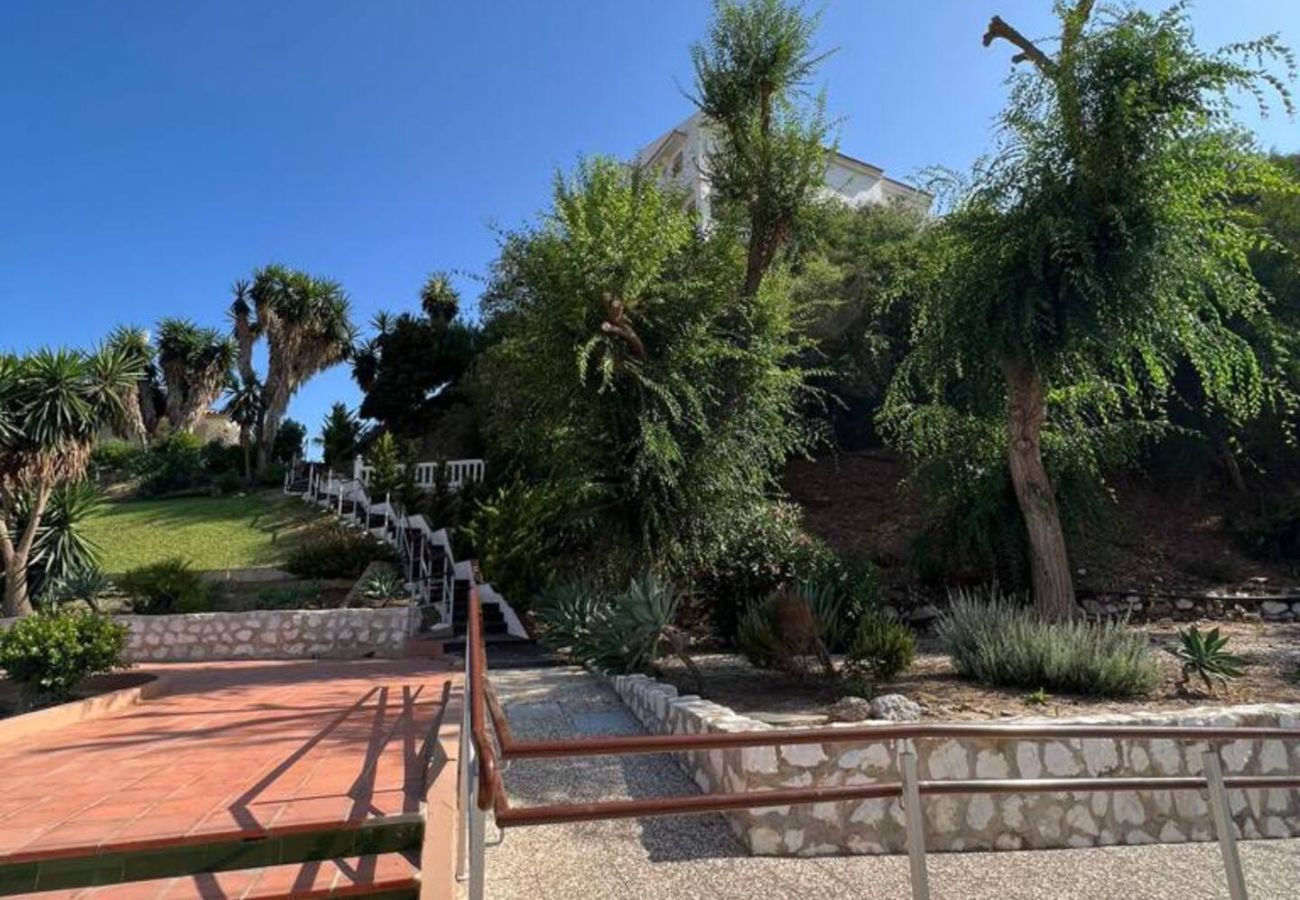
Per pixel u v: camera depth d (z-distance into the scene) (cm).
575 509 1148
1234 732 340
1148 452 1703
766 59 1259
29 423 1378
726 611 1129
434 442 2969
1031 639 730
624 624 827
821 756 460
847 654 788
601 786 525
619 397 1125
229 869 338
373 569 1600
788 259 1397
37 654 788
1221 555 1545
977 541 1326
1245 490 1741
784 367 1490
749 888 377
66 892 316
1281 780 359
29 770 485
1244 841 506
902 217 2136
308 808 372
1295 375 1371
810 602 852
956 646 798
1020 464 1093
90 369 1497
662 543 1109
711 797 249
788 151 1275
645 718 673
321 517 2178
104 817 368
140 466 2898
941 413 1288
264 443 3086
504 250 1195
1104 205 937
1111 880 414
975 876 416
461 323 3400
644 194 1166
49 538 1485
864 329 1952
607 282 1052
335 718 655
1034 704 639
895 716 564
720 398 1201
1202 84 920
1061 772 502
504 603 1407
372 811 365
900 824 460
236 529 2105
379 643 1305
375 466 2130
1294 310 1559
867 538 1652
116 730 629
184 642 1276
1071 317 949
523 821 226
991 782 293
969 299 1020
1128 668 679
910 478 1451
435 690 823
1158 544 1597
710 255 1243
